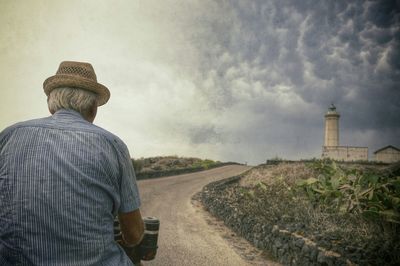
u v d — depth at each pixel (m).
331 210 6.93
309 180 8.55
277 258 5.55
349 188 7.43
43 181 1.06
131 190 1.26
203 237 6.80
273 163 15.71
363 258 4.02
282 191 10.17
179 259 5.21
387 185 7.23
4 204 1.07
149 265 4.81
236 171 26.84
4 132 1.18
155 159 22.84
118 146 1.24
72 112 1.27
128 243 1.35
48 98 1.32
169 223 7.86
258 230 6.48
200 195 13.80
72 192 1.07
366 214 5.57
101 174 1.14
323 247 4.58
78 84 1.29
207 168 27.67
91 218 1.09
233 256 5.62
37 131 1.15
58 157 1.10
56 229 1.04
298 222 6.41
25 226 1.03
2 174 1.10
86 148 1.14
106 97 1.42
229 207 8.68
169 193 13.65
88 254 1.08
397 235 5.02
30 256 1.02
